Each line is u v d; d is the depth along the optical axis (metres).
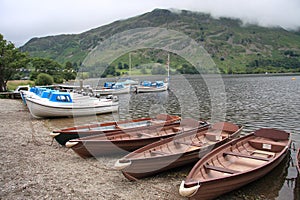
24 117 23.39
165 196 8.62
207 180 7.41
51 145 14.05
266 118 23.91
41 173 10.06
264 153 11.62
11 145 13.73
